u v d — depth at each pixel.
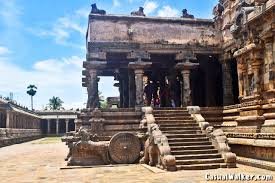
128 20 24.23
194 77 30.69
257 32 18.12
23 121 61.38
